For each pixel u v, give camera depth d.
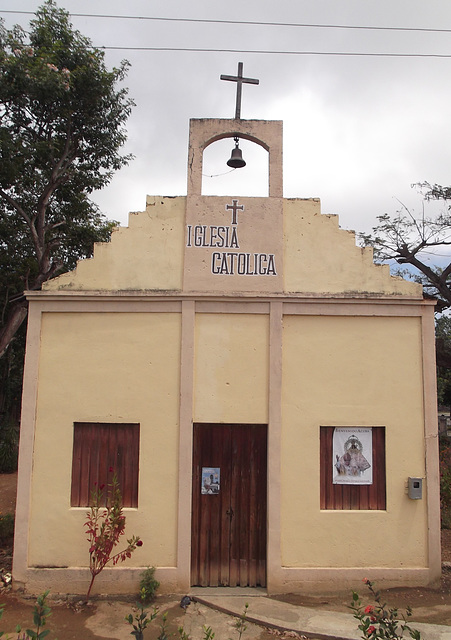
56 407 7.55
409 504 7.53
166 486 7.42
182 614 6.64
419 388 7.75
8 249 17.81
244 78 8.38
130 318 7.73
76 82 14.18
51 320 7.71
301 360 7.70
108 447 7.57
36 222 16.80
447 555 8.66
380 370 7.74
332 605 6.89
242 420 7.58
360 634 6.04
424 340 7.81
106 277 7.78
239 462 7.63
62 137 15.77
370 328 7.81
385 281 7.86
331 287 7.83
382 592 7.23
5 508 12.18
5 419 20.39
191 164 8.04
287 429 7.57
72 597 7.10
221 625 6.35
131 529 7.34
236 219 7.92
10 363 22.70
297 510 7.42
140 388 7.60
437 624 6.32
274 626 6.26
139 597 7.11
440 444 18.69
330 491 7.56
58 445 7.48
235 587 7.40
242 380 7.65
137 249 7.84
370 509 7.57
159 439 7.50
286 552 7.34
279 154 8.14
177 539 7.30
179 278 7.80
